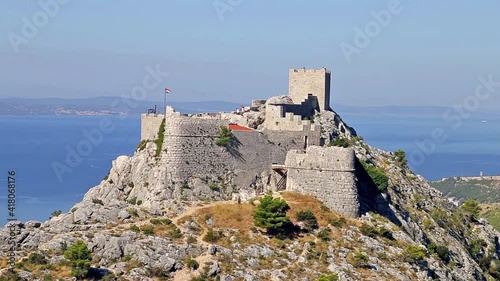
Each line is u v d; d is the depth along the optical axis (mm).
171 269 192375
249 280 190750
